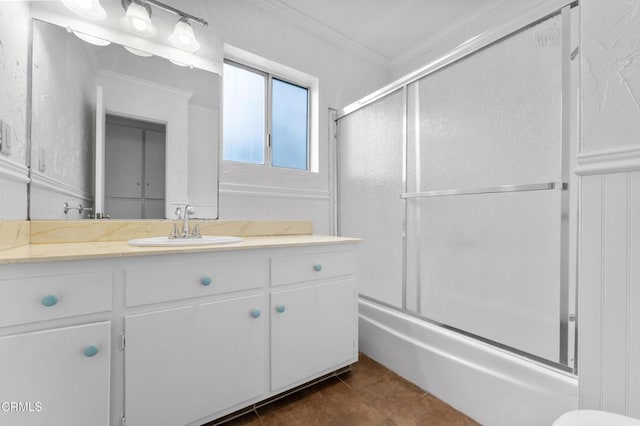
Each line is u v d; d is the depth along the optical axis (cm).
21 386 82
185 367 108
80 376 90
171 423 105
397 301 195
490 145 157
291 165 229
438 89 176
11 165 109
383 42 248
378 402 141
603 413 76
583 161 87
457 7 208
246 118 209
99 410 92
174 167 165
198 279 112
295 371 138
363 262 219
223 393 117
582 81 88
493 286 159
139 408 100
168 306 106
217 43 182
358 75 255
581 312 88
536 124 139
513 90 145
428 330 155
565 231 122
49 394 85
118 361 97
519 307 149
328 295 150
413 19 220
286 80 226
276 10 204
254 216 196
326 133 236
